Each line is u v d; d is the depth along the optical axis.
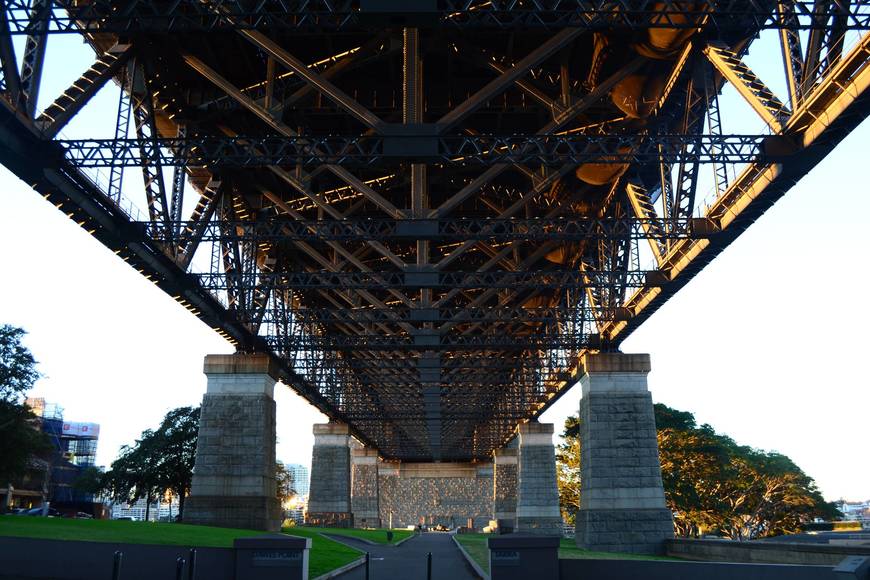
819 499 97.88
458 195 30.80
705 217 30.41
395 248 47.72
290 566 19.17
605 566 19.64
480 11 20.05
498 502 109.31
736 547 34.00
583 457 46.53
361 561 34.84
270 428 48.53
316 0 23.88
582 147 33.62
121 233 30.27
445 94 34.94
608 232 32.72
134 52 27.20
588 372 46.06
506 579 19.72
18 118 22.83
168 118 33.28
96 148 24.84
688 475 85.31
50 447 72.62
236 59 32.38
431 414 76.44
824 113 22.72
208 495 46.34
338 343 47.44
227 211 37.03
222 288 36.59
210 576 19.36
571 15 20.48
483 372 65.56
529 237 30.56
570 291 47.12
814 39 22.64
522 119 36.41
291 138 25.27
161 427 88.94
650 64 30.05
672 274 35.50
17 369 65.56
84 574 20.12
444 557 41.16
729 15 20.05
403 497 142.38
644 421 45.22
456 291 43.12
